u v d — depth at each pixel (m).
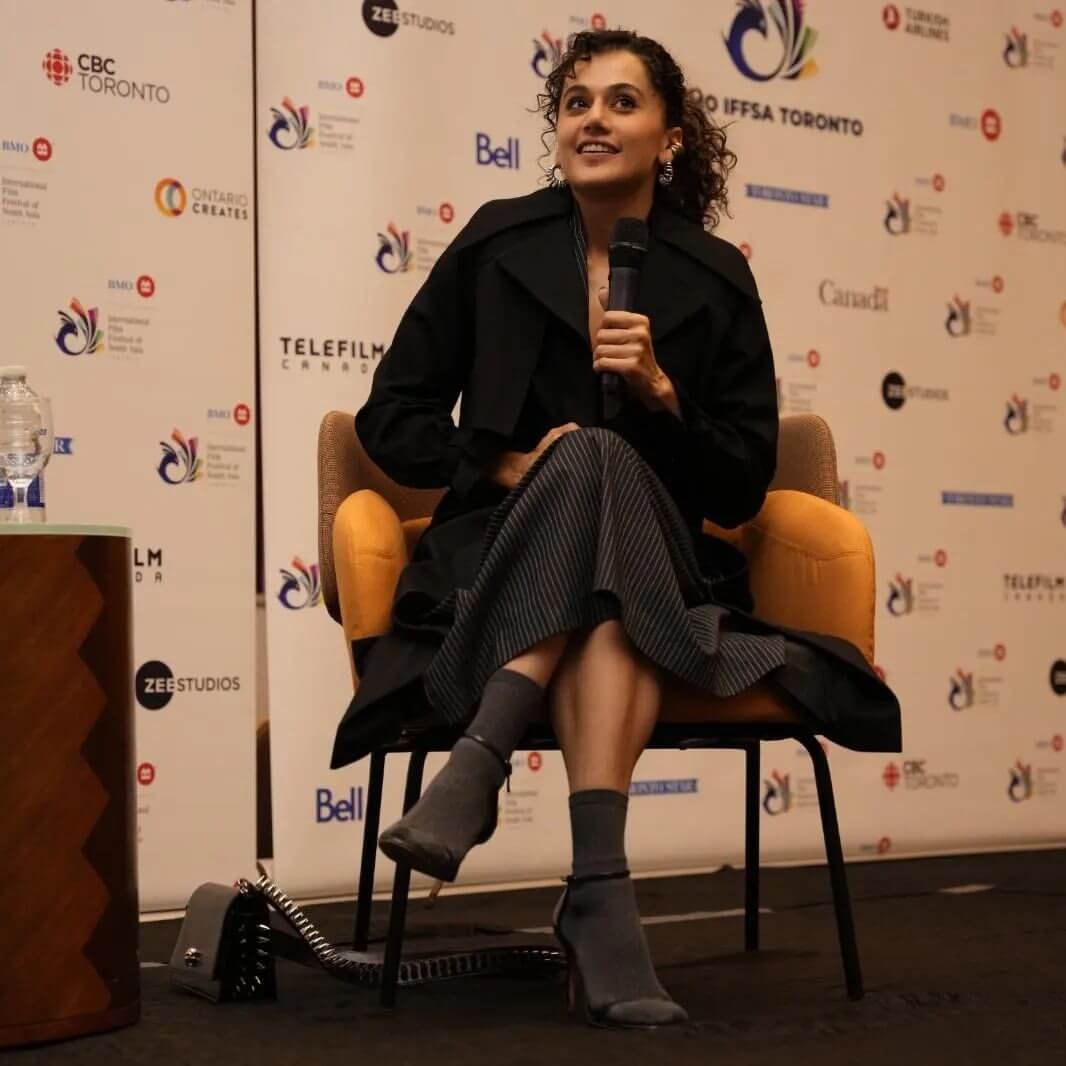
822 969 2.87
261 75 4.39
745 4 5.04
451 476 2.68
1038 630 5.41
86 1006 2.27
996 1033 2.23
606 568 2.24
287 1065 2.06
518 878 4.61
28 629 2.25
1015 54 5.51
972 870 4.74
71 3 4.15
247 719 4.28
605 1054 2.06
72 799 2.27
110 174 4.18
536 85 4.73
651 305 2.71
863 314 5.18
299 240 4.41
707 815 4.85
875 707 2.48
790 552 2.70
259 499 4.38
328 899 4.32
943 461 5.28
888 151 5.26
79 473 4.12
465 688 2.31
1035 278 5.50
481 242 2.79
